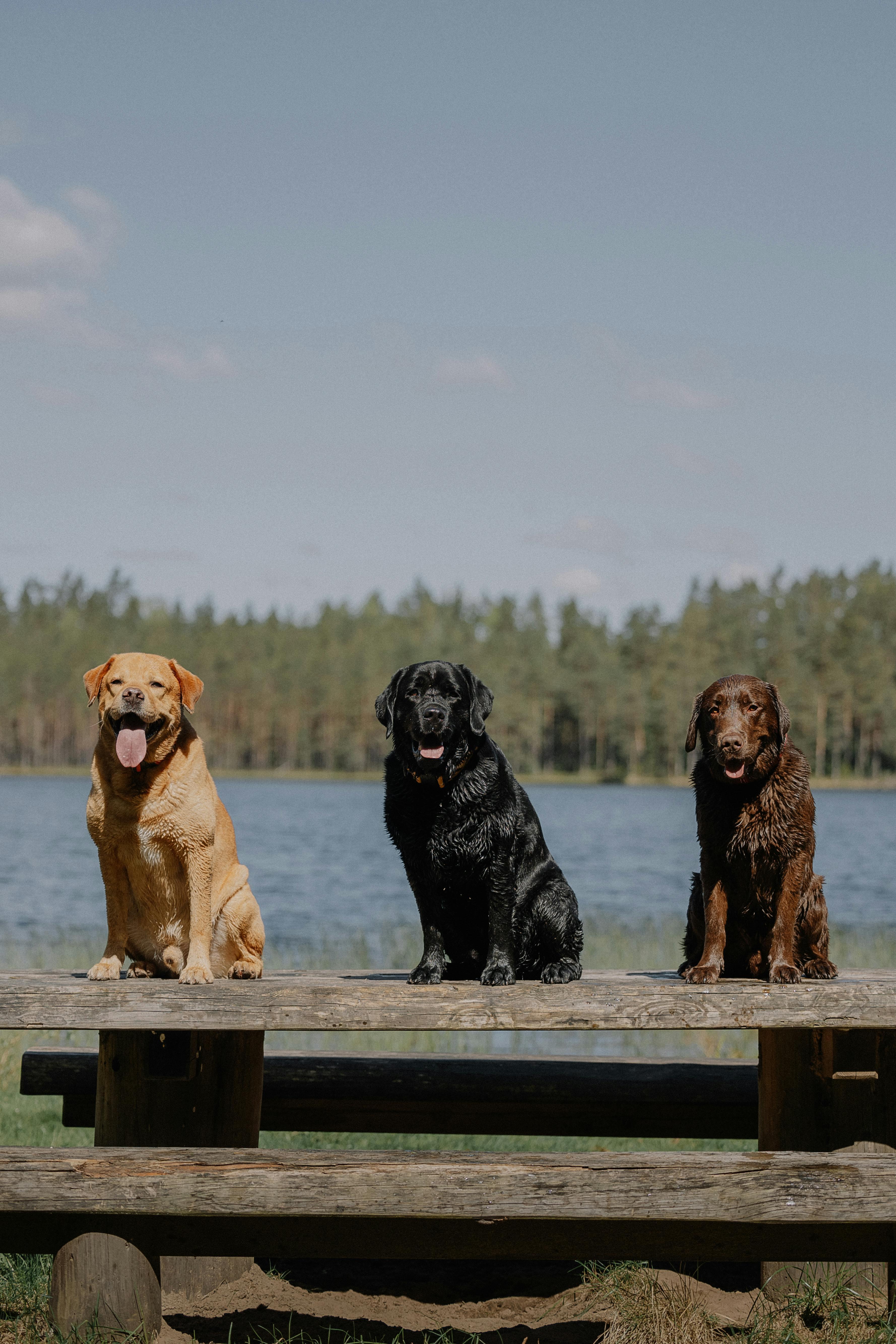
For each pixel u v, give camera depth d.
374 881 27.97
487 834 4.83
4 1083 8.70
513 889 4.91
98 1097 4.85
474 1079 5.68
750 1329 4.39
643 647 107.00
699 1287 4.93
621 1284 4.71
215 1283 4.98
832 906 23.92
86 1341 4.25
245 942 5.11
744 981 4.68
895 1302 4.55
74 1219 4.41
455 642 108.44
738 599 110.12
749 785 4.81
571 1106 5.74
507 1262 5.42
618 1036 10.47
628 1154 4.26
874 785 92.62
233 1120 4.83
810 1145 4.77
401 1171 4.12
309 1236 4.50
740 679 4.82
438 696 4.78
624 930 17.36
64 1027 4.21
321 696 112.62
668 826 50.44
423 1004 4.26
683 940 5.61
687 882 28.31
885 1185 4.14
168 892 4.80
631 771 102.75
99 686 4.80
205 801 4.71
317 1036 10.34
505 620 141.88
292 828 47.16
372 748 110.50
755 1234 4.59
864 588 108.88
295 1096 5.66
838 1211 4.13
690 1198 4.13
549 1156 4.24
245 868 5.23
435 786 4.84
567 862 34.09
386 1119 5.77
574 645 112.38
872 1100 4.77
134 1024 4.22
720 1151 6.50
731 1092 5.68
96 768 4.72
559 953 5.25
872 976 4.95
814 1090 4.79
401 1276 5.26
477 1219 4.32
